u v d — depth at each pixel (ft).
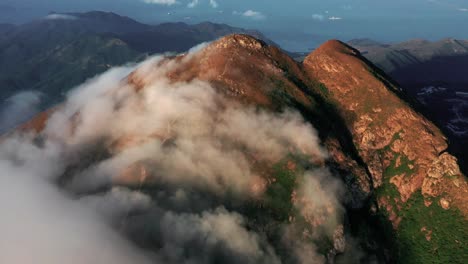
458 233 498.28
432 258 495.00
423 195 549.13
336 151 582.35
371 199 572.92
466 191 520.42
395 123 620.08
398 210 557.74
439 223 517.96
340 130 627.46
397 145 606.14
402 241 526.98
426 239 513.86
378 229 546.67
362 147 618.44
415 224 532.73
